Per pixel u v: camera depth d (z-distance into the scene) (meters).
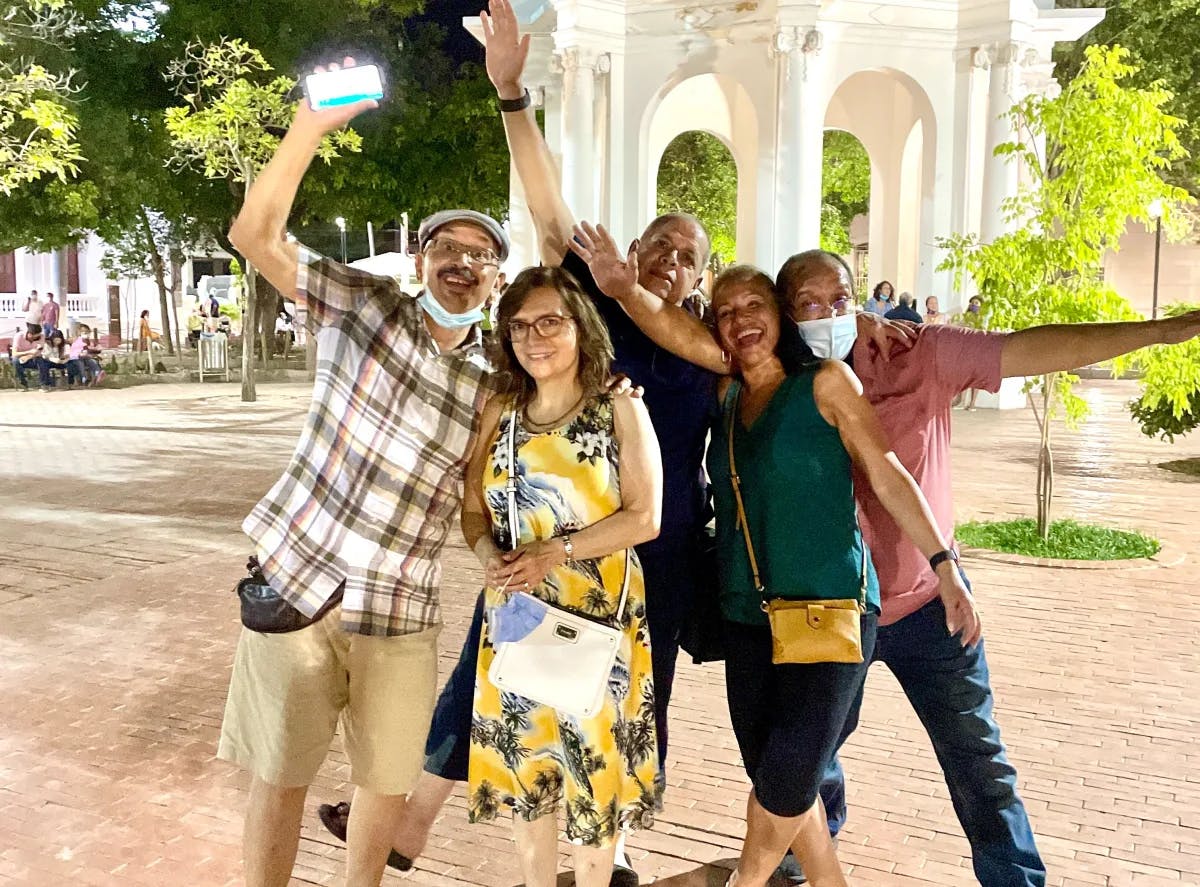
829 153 32.00
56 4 15.83
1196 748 4.80
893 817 4.14
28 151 15.77
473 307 2.98
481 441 3.09
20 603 7.07
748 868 3.13
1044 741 4.87
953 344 3.22
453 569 8.07
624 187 19.03
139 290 41.09
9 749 4.72
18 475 12.29
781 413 3.03
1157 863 3.77
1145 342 3.04
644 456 2.96
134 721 5.06
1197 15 24.69
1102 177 8.20
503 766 3.10
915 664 3.33
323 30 25.42
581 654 2.89
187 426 17.06
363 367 2.94
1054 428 16.42
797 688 2.95
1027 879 3.30
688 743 4.91
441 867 3.74
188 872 3.66
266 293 29.80
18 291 36.88
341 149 25.33
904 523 2.99
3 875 3.63
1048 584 7.73
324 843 3.91
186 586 7.53
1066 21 19.39
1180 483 11.81
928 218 18.81
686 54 18.36
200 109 24.06
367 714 3.03
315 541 2.95
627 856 3.83
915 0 18.00
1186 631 6.58
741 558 3.14
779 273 3.22
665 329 3.17
